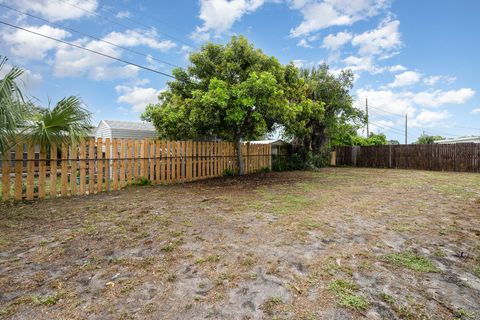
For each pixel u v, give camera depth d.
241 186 7.80
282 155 14.25
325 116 13.96
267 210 4.81
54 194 5.88
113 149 7.00
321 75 13.55
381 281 2.35
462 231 3.75
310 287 2.22
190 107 8.49
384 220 4.27
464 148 13.64
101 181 6.69
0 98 4.30
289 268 2.56
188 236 3.40
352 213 4.68
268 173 11.87
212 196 6.14
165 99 10.33
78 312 1.85
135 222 3.98
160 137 10.20
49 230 3.59
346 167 17.09
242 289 2.18
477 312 1.92
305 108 10.69
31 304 1.93
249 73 8.72
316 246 3.13
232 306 1.95
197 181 8.85
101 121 12.90
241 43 9.27
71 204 5.19
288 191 6.96
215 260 2.71
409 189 7.49
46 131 5.14
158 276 2.38
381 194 6.63
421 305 2.00
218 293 2.12
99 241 3.20
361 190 7.25
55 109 5.22
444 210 4.96
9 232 3.50
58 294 2.06
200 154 9.32
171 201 5.53
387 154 16.59
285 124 10.33
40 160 5.72
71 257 2.75
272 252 2.93
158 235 3.42
